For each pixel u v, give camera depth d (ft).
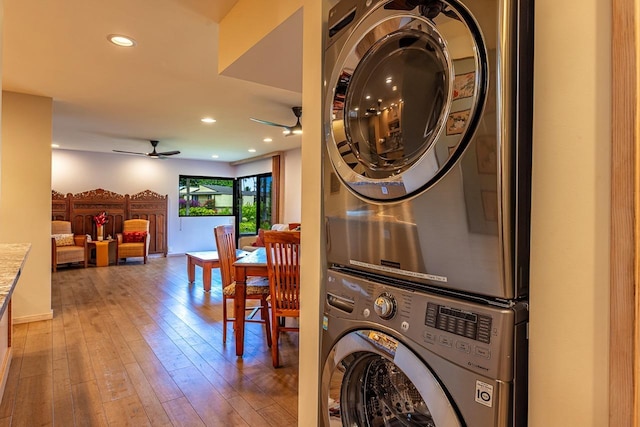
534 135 2.39
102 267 23.00
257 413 6.96
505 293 2.36
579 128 2.17
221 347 10.20
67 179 24.91
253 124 16.66
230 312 13.51
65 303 14.52
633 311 1.92
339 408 3.69
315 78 4.46
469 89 2.47
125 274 20.70
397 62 3.15
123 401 7.33
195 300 15.15
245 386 8.00
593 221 2.10
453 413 2.54
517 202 2.36
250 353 9.82
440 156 2.66
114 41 8.18
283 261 8.78
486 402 2.38
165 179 28.91
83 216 25.25
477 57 2.43
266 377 8.43
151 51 8.72
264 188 28.94
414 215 2.90
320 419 3.97
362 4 3.50
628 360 1.94
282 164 25.35
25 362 9.09
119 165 26.89
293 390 7.86
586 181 2.13
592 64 2.11
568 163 2.22
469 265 2.52
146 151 24.93
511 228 2.35
